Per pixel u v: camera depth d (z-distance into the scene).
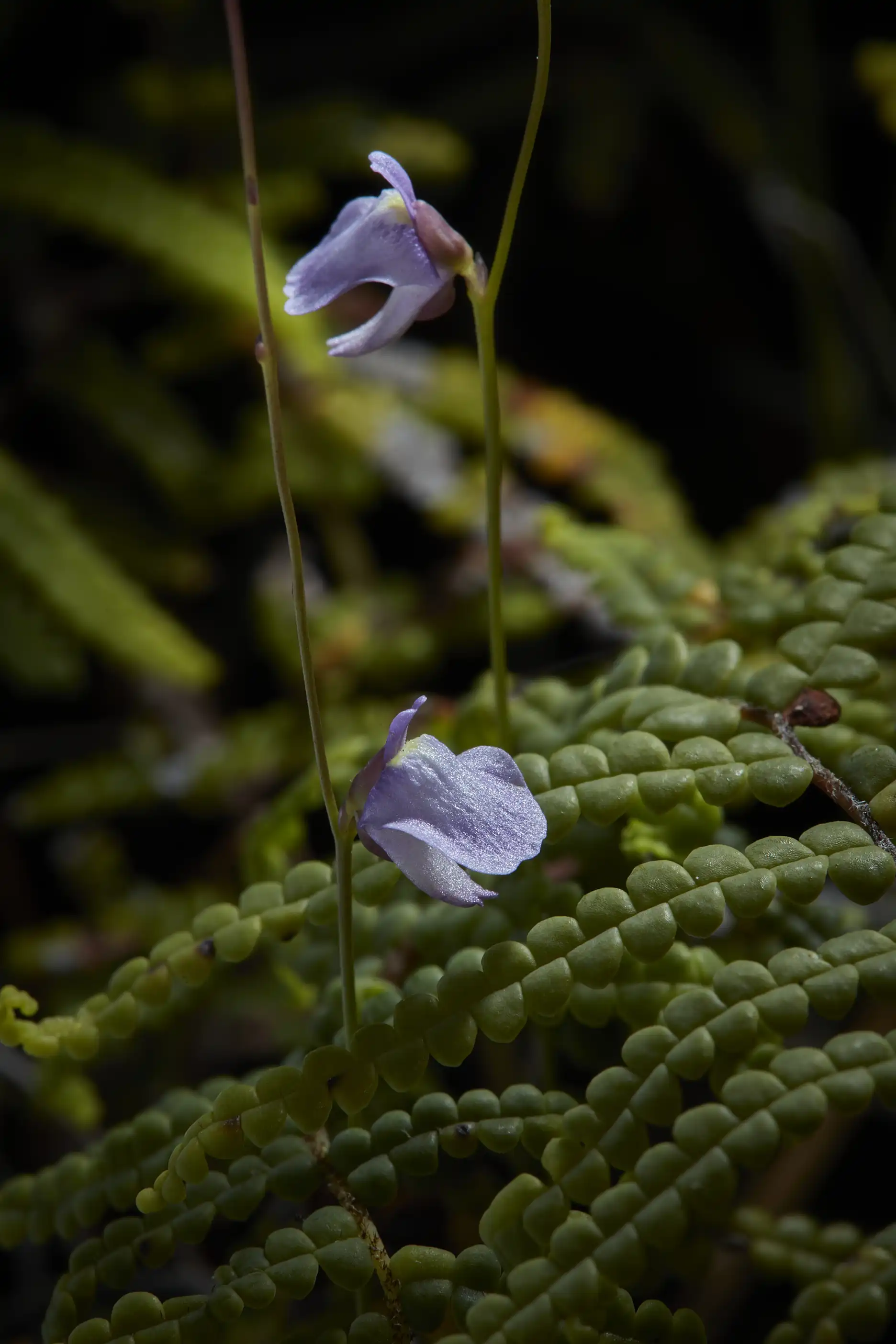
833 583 0.16
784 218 0.31
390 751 0.14
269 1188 0.15
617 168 0.32
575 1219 0.14
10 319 0.27
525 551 0.22
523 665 0.27
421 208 0.15
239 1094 0.14
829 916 0.16
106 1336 0.14
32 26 0.31
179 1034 0.19
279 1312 0.16
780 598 0.16
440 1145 0.14
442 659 0.26
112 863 0.23
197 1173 0.14
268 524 0.29
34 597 0.21
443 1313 0.14
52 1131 0.19
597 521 0.26
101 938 0.21
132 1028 0.15
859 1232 0.15
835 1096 0.14
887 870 0.14
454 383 0.25
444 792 0.14
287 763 0.22
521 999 0.14
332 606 0.24
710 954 0.15
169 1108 0.15
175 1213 0.15
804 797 0.19
